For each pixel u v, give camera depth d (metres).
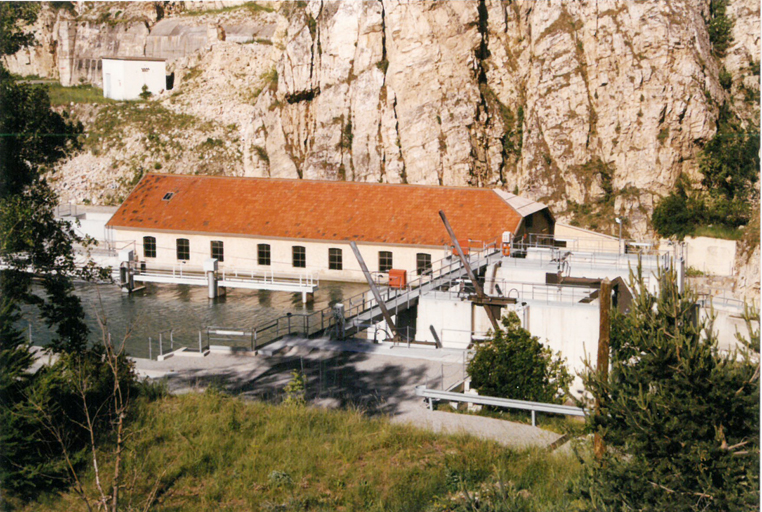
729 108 85.69
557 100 87.12
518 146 89.69
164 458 24.42
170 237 67.06
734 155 76.94
